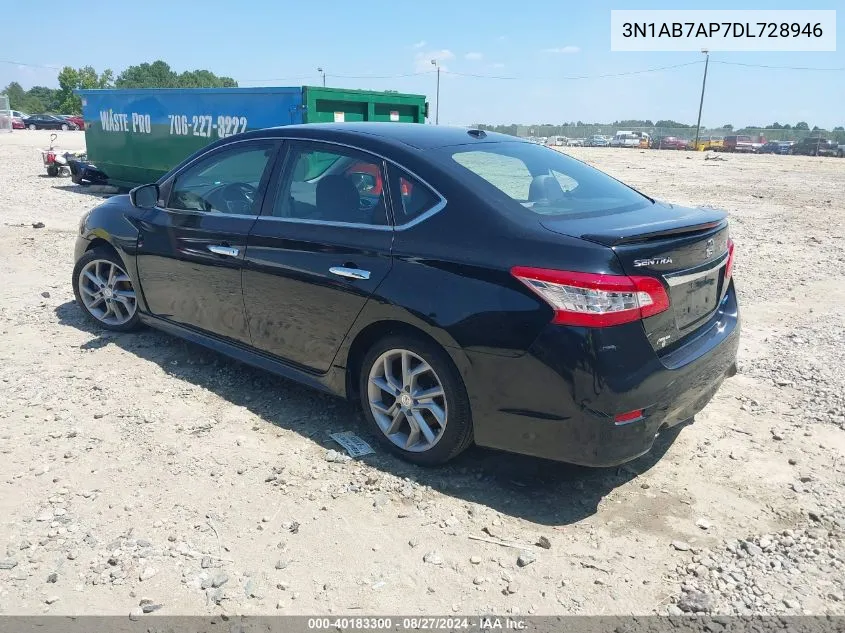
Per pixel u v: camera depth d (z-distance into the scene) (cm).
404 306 353
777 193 1759
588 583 295
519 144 443
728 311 400
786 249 995
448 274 342
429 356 354
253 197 445
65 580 289
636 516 342
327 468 378
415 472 376
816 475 378
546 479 373
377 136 402
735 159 3447
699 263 345
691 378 342
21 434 405
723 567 304
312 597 284
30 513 331
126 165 1536
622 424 316
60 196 1461
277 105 1195
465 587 291
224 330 467
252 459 385
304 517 335
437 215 356
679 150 5197
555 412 319
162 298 510
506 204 348
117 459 381
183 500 345
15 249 886
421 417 373
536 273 316
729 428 431
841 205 1520
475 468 382
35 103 12231
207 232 461
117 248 532
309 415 439
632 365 311
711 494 361
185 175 496
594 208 372
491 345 328
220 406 448
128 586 286
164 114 1411
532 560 307
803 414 449
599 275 305
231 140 471
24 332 572
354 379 409
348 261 380
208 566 299
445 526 331
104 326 579
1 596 279
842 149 4712
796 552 314
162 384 478
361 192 390
